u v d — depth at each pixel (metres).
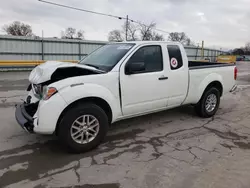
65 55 22.09
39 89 3.34
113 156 3.17
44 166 2.87
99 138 3.38
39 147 3.41
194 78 4.54
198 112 4.99
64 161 3.01
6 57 19.05
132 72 3.58
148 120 4.79
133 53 3.71
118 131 4.14
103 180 2.59
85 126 3.23
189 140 3.77
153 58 3.95
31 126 3.05
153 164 2.96
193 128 4.36
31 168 2.81
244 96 7.87
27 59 20.06
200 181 2.58
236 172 2.78
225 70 5.22
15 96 7.14
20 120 3.15
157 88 3.95
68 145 3.13
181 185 2.51
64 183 2.52
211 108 5.07
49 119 2.94
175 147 3.49
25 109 3.42
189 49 32.91
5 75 13.91
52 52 21.30
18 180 2.55
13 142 3.56
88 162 2.99
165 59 4.07
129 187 2.46
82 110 3.15
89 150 3.32
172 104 4.32
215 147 3.51
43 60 19.77
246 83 11.55
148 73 3.83
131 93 3.64
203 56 35.03
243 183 2.55
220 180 2.61
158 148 3.45
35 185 2.47
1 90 8.26
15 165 2.88
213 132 4.16
